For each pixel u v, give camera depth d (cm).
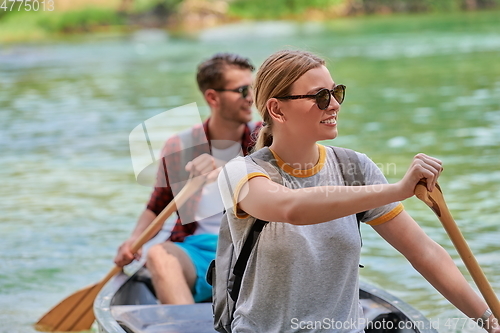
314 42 5934
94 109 2997
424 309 1045
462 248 626
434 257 646
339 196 552
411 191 545
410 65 4175
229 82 1104
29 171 1983
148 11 8275
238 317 645
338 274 621
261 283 618
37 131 2559
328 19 9069
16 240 1430
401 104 2894
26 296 1186
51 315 1112
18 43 6731
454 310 1036
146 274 1070
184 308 873
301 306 619
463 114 2586
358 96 3170
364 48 5309
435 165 539
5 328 1091
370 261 1248
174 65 4581
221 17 8631
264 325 628
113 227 1485
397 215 646
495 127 2309
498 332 619
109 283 999
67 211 1602
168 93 3366
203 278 1029
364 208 552
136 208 1608
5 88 3731
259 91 641
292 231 608
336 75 3909
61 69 4538
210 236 1052
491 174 1706
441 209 613
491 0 9425
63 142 2353
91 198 1695
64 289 1202
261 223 613
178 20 8338
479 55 4478
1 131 2580
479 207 1457
